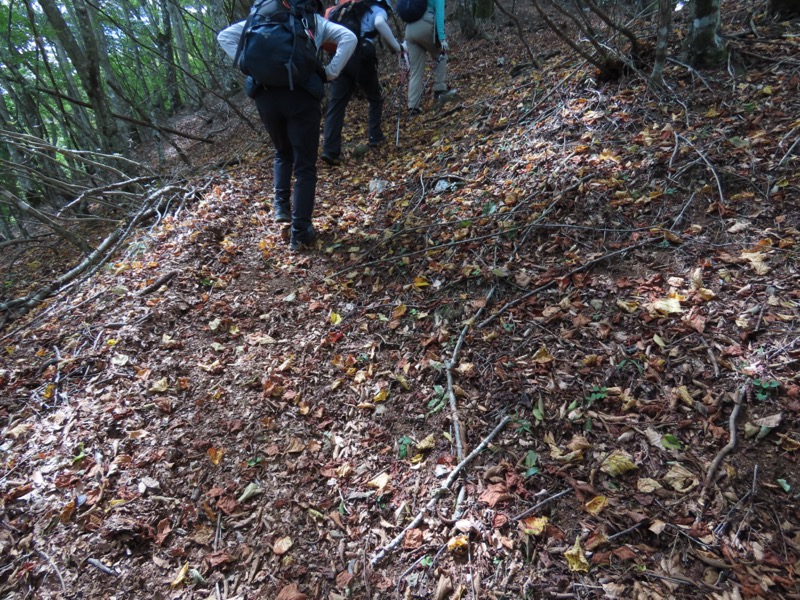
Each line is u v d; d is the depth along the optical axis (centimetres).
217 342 279
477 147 423
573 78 421
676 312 219
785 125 282
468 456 193
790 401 177
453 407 214
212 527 187
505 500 177
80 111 825
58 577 172
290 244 363
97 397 240
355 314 289
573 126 367
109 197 621
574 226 285
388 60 840
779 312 205
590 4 346
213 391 245
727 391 188
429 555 169
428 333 260
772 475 162
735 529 153
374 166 494
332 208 416
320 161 520
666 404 191
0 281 501
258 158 561
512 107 459
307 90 315
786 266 221
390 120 607
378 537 178
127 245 408
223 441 219
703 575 145
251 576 171
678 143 302
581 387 206
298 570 171
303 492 196
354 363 253
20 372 263
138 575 173
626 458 177
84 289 347
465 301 270
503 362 228
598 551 157
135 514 189
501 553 163
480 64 709
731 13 412
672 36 396
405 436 211
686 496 164
